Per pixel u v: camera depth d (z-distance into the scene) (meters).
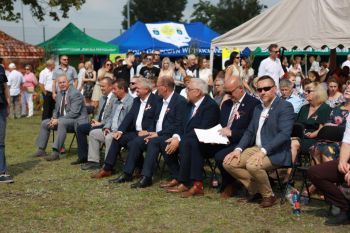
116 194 6.66
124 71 12.69
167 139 7.00
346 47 8.80
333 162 5.23
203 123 6.63
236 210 5.84
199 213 5.75
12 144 11.48
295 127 6.28
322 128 6.20
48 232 5.16
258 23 10.28
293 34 9.61
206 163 8.47
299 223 5.34
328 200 5.26
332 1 8.97
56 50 23.00
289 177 6.12
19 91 17.95
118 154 8.12
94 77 16.48
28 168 8.48
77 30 24.08
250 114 6.41
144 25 24.45
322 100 6.99
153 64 12.63
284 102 5.97
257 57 20.83
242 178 6.09
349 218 5.27
